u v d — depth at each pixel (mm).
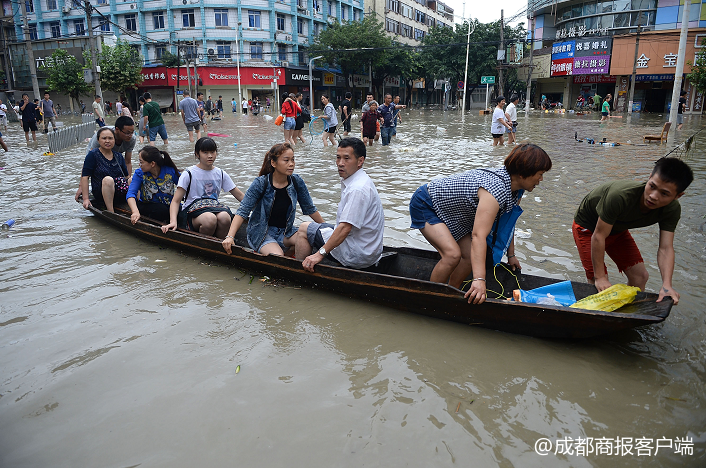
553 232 5453
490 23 47125
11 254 4895
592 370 2918
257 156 11789
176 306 3760
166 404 2619
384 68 50938
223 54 42969
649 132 17641
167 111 43188
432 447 2307
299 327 3449
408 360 3039
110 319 3547
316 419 2496
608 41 34031
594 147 13102
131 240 5355
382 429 2424
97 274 4379
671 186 2766
